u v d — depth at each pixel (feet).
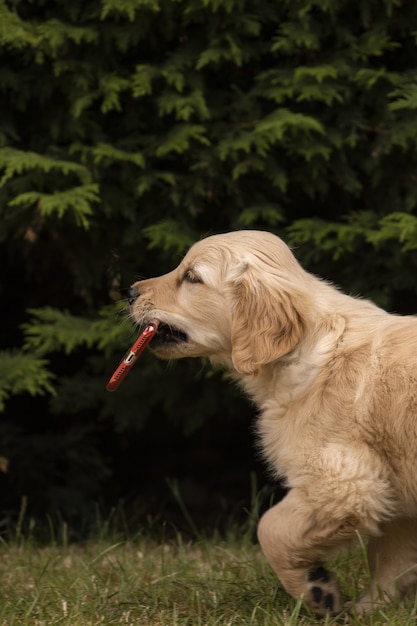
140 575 19.56
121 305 25.25
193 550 23.50
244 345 17.28
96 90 25.22
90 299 28.04
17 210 25.36
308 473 16.35
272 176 25.40
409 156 25.76
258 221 26.96
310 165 25.71
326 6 24.08
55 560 21.44
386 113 24.98
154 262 27.58
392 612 16.21
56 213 25.67
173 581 18.53
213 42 24.81
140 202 26.58
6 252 31.04
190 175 25.88
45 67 25.40
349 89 24.93
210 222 27.37
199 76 25.40
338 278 26.61
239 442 35.42
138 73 24.66
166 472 34.55
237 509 31.78
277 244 18.26
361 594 18.08
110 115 26.55
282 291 17.22
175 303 18.65
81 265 27.66
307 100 25.80
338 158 25.79
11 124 26.16
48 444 30.91
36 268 30.60
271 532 16.43
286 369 17.12
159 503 32.63
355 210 27.63
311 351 17.03
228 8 23.89
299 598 16.21
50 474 31.22
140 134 26.30
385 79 24.90
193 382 29.04
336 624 16.25
